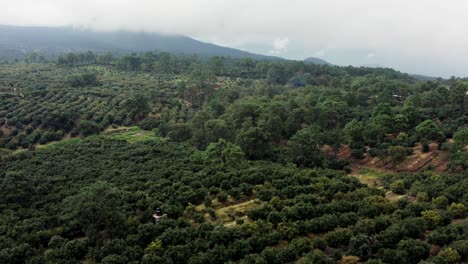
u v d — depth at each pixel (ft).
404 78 610.24
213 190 166.20
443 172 188.55
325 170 197.36
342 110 294.05
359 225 124.47
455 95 266.57
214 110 349.82
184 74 577.43
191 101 420.36
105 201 132.67
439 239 117.08
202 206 157.58
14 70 511.40
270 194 157.79
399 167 208.44
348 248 118.83
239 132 256.11
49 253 119.96
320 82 554.87
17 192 162.61
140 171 197.67
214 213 148.05
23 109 319.06
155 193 162.20
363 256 113.39
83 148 244.63
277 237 124.06
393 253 109.09
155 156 226.17
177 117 350.43
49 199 163.63
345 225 131.85
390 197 164.96
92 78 445.37
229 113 308.60
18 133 285.23
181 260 114.42
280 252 113.19
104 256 118.73
